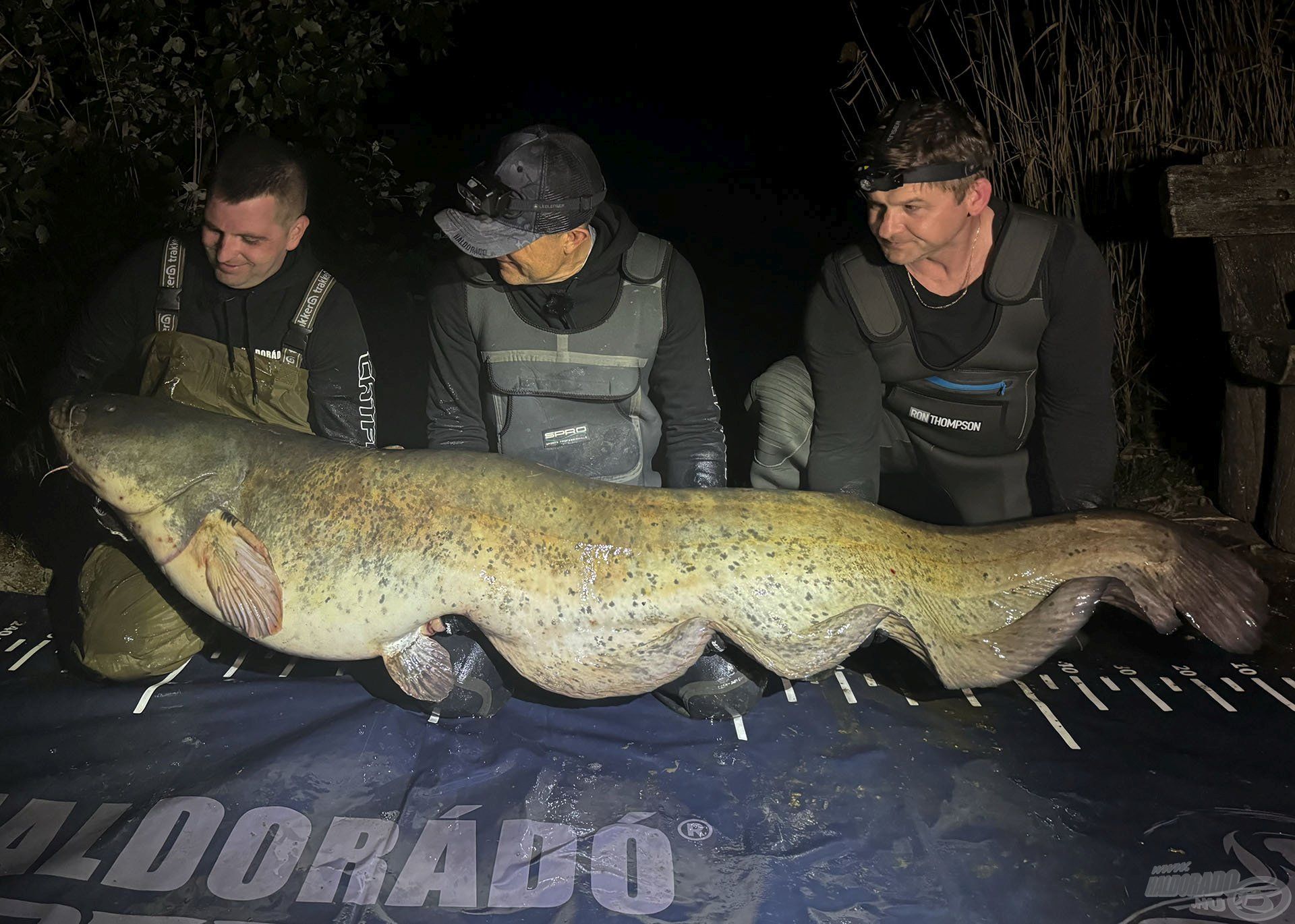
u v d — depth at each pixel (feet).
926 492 13.21
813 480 12.71
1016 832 9.53
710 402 11.90
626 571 10.05
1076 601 9.61
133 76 16.74
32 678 11.60
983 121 18.99
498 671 11.22
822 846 9.42
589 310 11.28
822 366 12.22
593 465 11.71
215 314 12.07
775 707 11.35
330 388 12.39
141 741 10.62
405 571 10.28
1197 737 10.73
